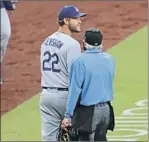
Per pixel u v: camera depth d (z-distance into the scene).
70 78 28.52
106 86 28.81
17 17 69.88
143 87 45.19
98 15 67.31
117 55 53.28
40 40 61.38
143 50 54.28
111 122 29.44
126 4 70.19
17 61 54.19
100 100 28.53
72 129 28.75
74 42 29.88
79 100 28.61
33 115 40.84
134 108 41.19
